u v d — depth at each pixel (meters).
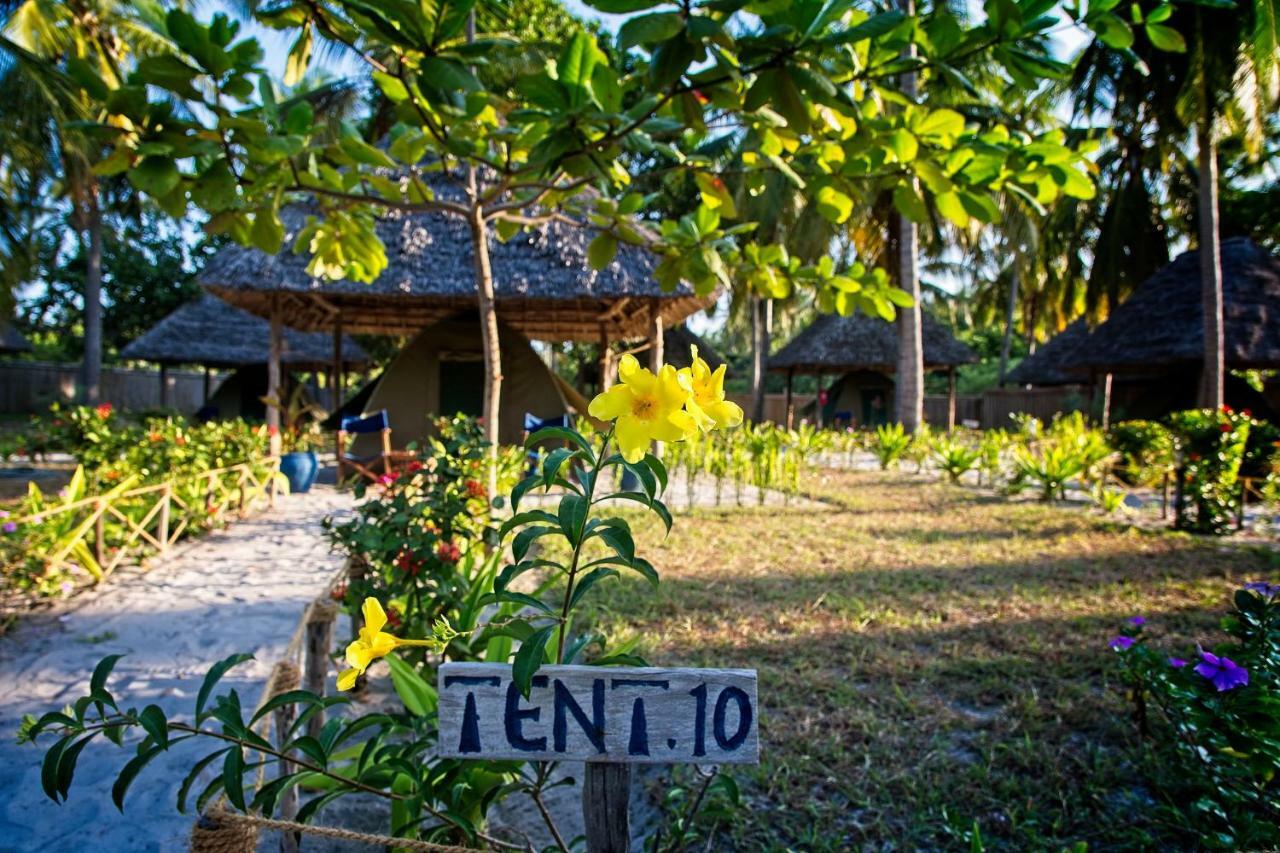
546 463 1.24
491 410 4.42
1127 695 3.24
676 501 9.39
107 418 9.81
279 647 3.97
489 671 1.21
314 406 18.02
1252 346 13.09
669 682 1.21
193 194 2.31
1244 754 2.09
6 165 9.86
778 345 41.25
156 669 3.65
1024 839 2.34
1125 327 14.70
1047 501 9.51
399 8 1.90
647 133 2.81
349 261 3.59
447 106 2.63
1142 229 17.30
